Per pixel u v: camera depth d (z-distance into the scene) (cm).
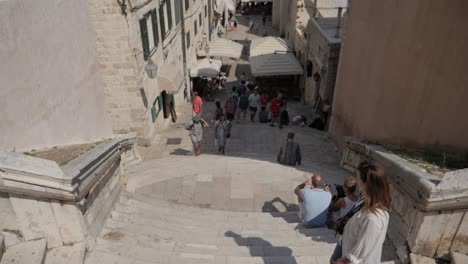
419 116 727
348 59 1250
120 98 1397
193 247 539
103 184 610
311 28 2105
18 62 619
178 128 1719
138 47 1362
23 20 639
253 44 2775
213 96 2408
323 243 565
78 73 936
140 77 1395
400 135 817
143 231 571
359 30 1133
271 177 973
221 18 4038
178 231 603
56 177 431
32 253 441
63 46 831
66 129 812
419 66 728
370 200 306
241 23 4384
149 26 1510
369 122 1034
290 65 2347
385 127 909
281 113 1684
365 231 302
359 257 308
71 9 901
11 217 447
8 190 422
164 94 1778
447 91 625
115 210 649
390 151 724
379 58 959
